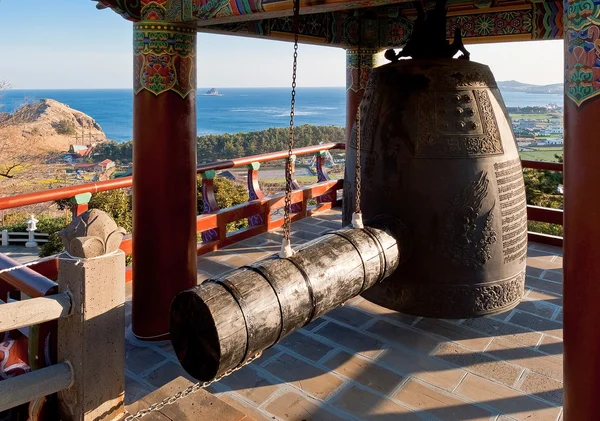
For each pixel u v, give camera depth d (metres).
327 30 5.53
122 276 2.35
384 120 3.43
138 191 3.87
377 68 3.67
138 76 3.74
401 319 4.29
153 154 3.78
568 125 1.79
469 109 3.28
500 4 5.22
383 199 3.42
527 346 3.87
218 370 2.22
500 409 3.08
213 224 6.18
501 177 3.33
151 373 3.54
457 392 3.27
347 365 3.58
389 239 3.20
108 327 2.32
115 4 3.50
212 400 2.52
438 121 3.25
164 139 3.76
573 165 1.77
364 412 3.06
